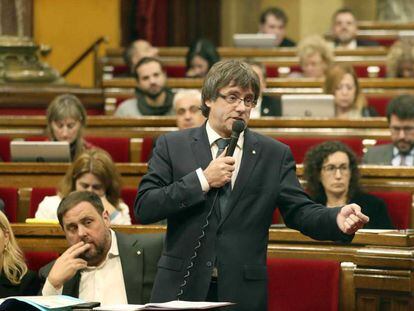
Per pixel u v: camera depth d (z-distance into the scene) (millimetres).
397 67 25250
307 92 23812
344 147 15586
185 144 10242
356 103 21344
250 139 10219
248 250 10016
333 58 26156
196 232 10016
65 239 13516
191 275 10000
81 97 24906
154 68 22703
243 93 9922
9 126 21188
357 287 11914
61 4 31234
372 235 12117
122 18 35094
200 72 26828
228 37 38125
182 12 37156
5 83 25250
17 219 16781
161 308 8820
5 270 12398
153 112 22812
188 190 9797
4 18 26250
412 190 15930
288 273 12188
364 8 37719
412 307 11797
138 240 12414
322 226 9867
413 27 33812
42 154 17828
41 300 9469
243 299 9938
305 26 37906
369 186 16047
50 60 31234
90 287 12172
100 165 15508
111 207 15539
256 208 10078
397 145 17953
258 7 38219
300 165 16141
